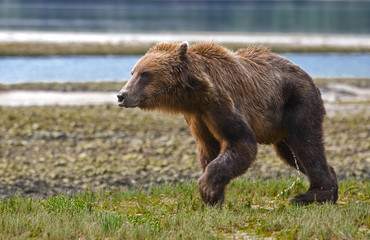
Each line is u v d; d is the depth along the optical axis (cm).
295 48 15488
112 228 2402
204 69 2725
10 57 13350
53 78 10544
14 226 2431
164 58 2681
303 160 2911
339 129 6116
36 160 4734
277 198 3250
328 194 2912
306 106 2898
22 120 6247
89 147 5197
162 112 2781
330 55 14988
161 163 4703
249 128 2697
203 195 2659
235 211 2769
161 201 3181
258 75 2873
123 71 11638
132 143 5419
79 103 7856
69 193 3800
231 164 2619
